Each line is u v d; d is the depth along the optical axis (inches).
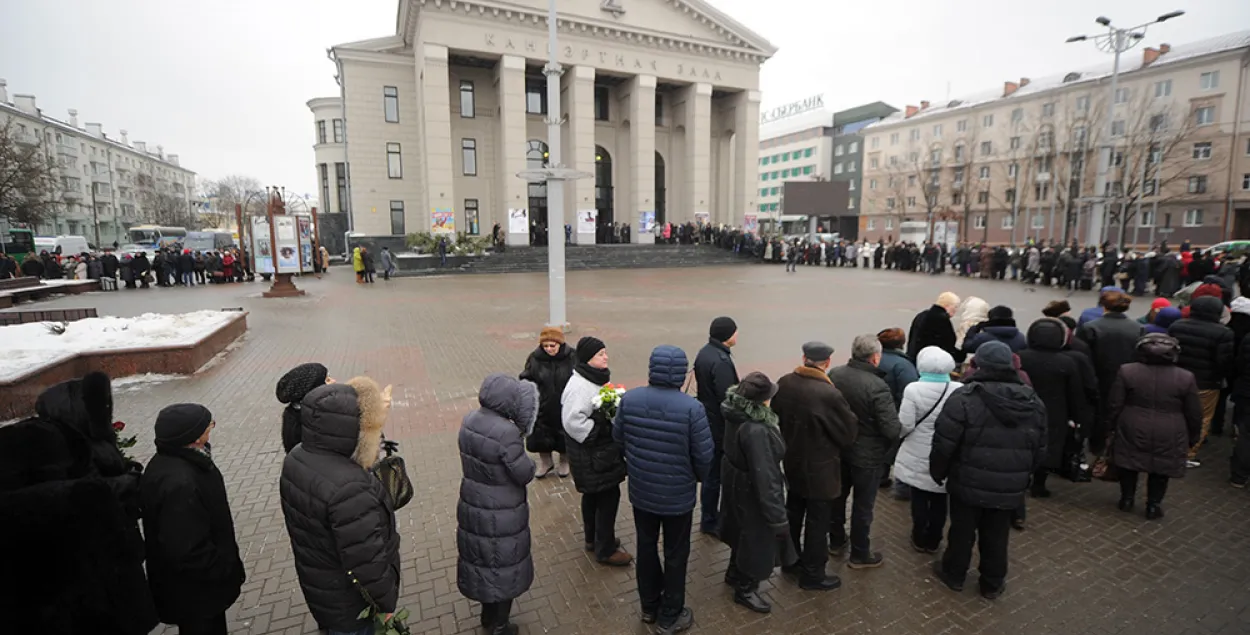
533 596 142.8
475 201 1459.2
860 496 151.9
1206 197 1648.6
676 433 125.1
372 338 456.1
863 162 2859.3
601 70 1397.6
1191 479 209.3
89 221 2664.9
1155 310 263.3
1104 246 842.8
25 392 257.0
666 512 125.9
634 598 142.4
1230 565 155.3
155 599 102.2
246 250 1040.2
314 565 98.1
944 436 139.5
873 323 523.8
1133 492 182.9
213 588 102.7
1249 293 418.9
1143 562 156.9
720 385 164.4
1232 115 1599.4
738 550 132.6
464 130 1434.5
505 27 1295.5
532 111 1518.2
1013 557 159.9
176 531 97.1
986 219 2112.5
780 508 123.1
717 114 1708.9
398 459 114.0
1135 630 130.4
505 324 519.2
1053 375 187.2
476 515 118.5
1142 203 1717.5
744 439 125.4
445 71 1257.4
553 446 198.1
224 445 233.9
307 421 98.3
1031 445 135.0
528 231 1334.9
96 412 99.3
